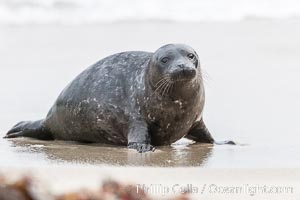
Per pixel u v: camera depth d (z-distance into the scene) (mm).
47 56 72562
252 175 27094
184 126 36875
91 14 99688
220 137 40750
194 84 35156
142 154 33281
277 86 56562
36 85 59250
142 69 37312
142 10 99875
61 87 58469
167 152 34344
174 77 33688
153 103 35875
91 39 82812
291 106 49656
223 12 97750
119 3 101938
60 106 39969
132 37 83375
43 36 86125
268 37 80000
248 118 46156
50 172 27078
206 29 88312
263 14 96500
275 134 41062
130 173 27391
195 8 99438
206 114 47500
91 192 13734
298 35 80500
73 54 73250
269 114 47281
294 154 33562
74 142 39719
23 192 12992
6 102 52625
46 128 40969
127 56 38969
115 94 37500
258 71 62625
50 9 100438
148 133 36406
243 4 99250
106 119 37594
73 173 26938
